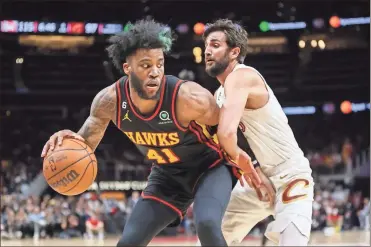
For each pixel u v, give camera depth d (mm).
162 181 3809
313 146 28984
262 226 16797
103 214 17000
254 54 30469
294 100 30422
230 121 3477
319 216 18391
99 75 29500
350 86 29906
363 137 28297
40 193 21688
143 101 3430
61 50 29422
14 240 15039
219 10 30766
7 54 28703
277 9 30547
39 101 28875
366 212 19500
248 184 3928
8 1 29766
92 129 3738
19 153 26969
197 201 3516
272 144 3920
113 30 29203
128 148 26953
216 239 3301
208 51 3953
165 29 3438
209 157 3736
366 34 29328
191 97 3430
